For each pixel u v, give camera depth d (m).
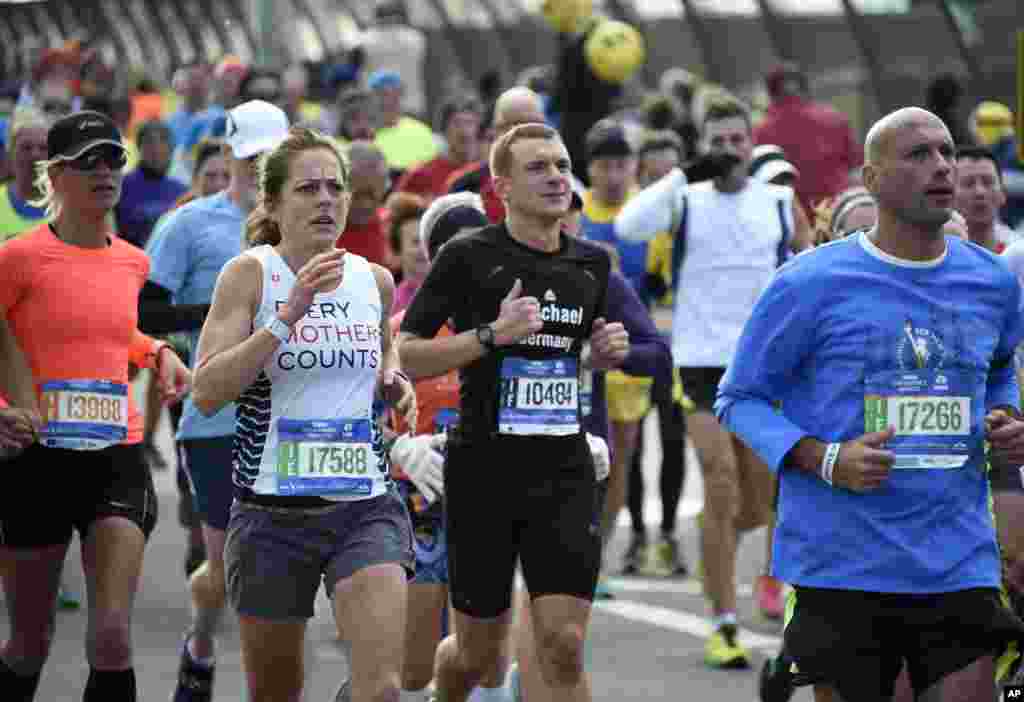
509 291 14.75
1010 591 14.41
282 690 14.25
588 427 19.03
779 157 23.31
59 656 20.44
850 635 12.64
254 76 32.66
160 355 16.06
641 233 21.77
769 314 12.92
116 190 15.51
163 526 28.88
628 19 66.12
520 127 14.81
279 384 13.80
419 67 60.56
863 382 12.73
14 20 98.81
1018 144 24.11
